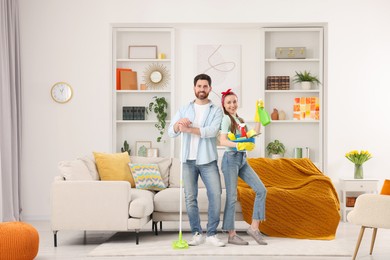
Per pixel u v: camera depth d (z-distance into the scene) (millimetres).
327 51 7867
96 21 7812
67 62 7793
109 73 7828
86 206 5395
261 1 7820
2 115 7004
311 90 8055
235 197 5320
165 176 6730
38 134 7770
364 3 7816
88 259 4781
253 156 8188
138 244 5422
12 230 4586
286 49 8055
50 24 7777
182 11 7812
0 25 6988
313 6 7809
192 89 8273
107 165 6410
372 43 7812
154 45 8258
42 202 7754
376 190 7469
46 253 5074
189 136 5227
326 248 5211
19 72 7645
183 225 6938
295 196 5918
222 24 7938
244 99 8281
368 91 7824
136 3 7820
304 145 8258
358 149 7812
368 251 5141
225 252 4973
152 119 8258
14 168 7406
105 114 7797
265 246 5281
